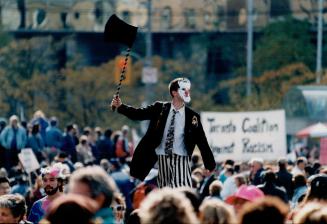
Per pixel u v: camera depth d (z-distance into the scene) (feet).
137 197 82.84
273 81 229.66
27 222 51.83
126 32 52.49
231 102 238.27
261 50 236.63
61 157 102.73
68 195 34.17
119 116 230.48
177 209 33.99
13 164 127.44
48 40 243.60
